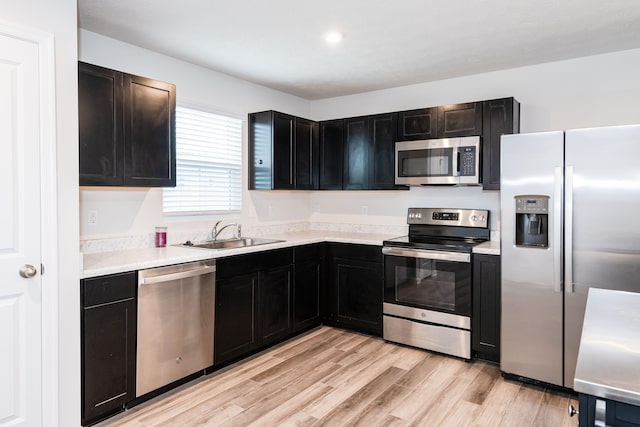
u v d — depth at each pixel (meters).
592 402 0.96
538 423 2.29
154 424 2.26
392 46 3.00
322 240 3.90
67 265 2.12
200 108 3.49
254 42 2.94
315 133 4.28
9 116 1.93
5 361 1.94
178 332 2.62
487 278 3.06
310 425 2.26
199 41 2.92
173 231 3.33
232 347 3.01
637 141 2.36
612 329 1.25
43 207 2.05
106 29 2.72
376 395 2.61
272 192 4.24
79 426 2.17
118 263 2.37
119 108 2.51
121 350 2.33
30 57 1.99
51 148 2.07
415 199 4.07
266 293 3.30
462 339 3.17
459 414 2.39
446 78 3.83
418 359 3.20
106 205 2.87
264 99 4.12
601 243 2.47
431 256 3.28
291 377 2.86
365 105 4.36
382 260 3.59
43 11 2.03
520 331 2.76
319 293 3.90
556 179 2.57
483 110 3.34
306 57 3.25
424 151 3.60
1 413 1.93
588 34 2.78
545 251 2.64
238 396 2.58
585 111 3.24
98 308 2.22
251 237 3.98
